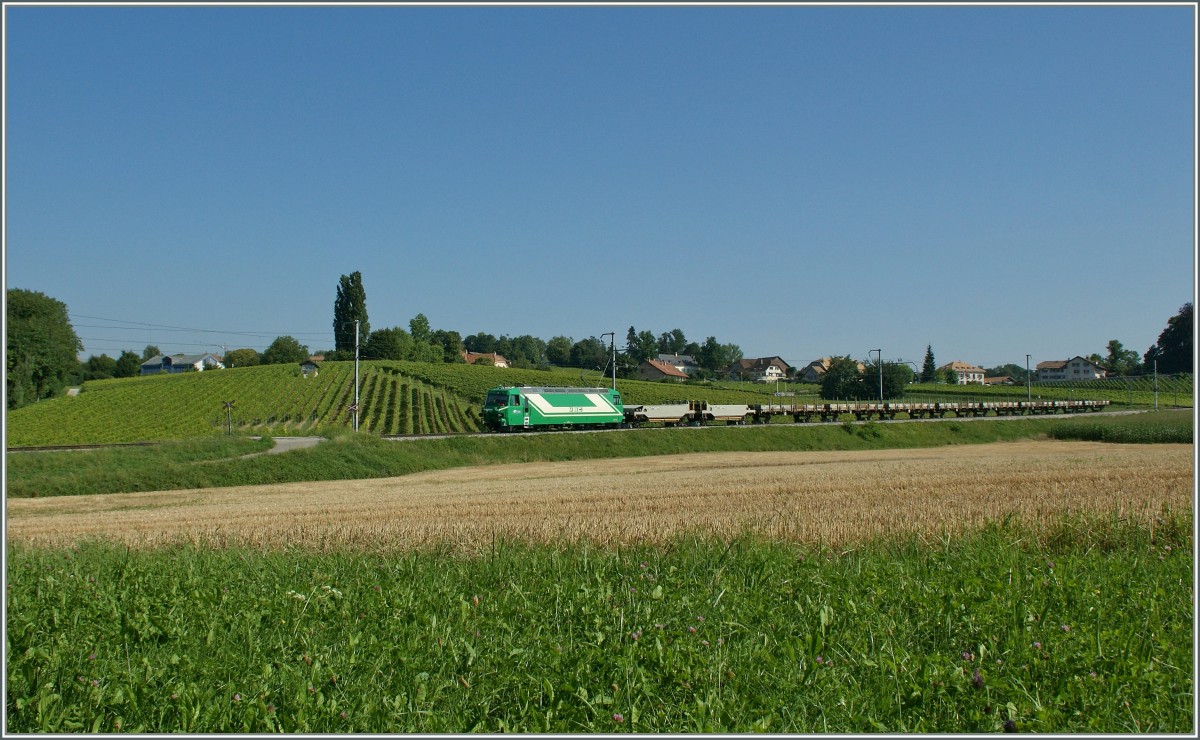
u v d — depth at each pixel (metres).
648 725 6.50
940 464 37.16
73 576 11.27
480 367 117.88
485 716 6.67
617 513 19.36
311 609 9.31
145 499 28.59
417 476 39.25
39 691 6.86
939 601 9.12
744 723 6.43
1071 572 10.69
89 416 72.38
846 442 65.69
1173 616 8.88
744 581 10.62
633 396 97.81
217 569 11.83
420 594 9.84
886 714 6.68
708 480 30.77
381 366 113.06
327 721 6.53
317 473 37.84
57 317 99.06
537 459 49.94
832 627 8.51
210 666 7.53
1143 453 44.59
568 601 9.41
